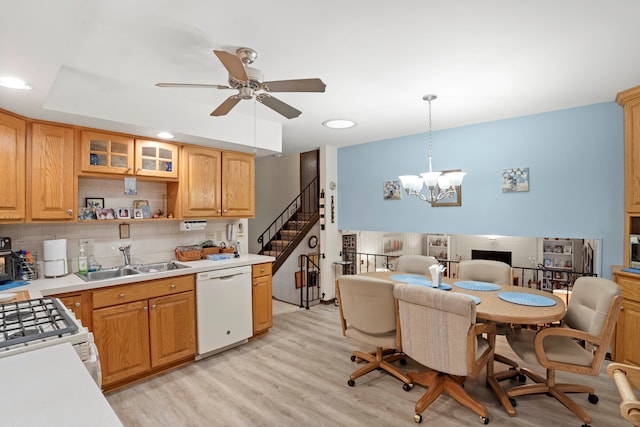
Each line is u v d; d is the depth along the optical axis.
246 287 3.49
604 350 2.00
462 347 2.05
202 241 3.78
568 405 2.24
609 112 3.04
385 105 3.09
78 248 2.91
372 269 5.58
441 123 3.74
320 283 5.18
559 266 4.29
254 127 3.45
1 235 2.52
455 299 2.00
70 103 2.26
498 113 3.37
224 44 1.92
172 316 2.89
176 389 2.60
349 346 3.44
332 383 2.69
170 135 2.92
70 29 1.34
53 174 2.48
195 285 3.06
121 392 2.55
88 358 1.27
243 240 4.18
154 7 1.55
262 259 3.67
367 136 4.38
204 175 3.41
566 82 2.56
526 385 2.43
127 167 2.86
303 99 2.91
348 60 2.16
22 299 1.90
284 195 7.13
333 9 1.60
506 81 2.54
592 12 1.64
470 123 3.75
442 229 4.09
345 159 5.07
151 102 2.65
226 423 2.18
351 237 5.36
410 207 4.36
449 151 3.99
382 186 4.63
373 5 1.57
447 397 2.48
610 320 1.98
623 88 2.70
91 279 2.84
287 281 5.68
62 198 2.52
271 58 2.12
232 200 3.67
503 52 2.07
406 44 1.96
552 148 3.33
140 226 3.31
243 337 3.44
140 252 3.30
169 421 2.20
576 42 1.94
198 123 2.96
